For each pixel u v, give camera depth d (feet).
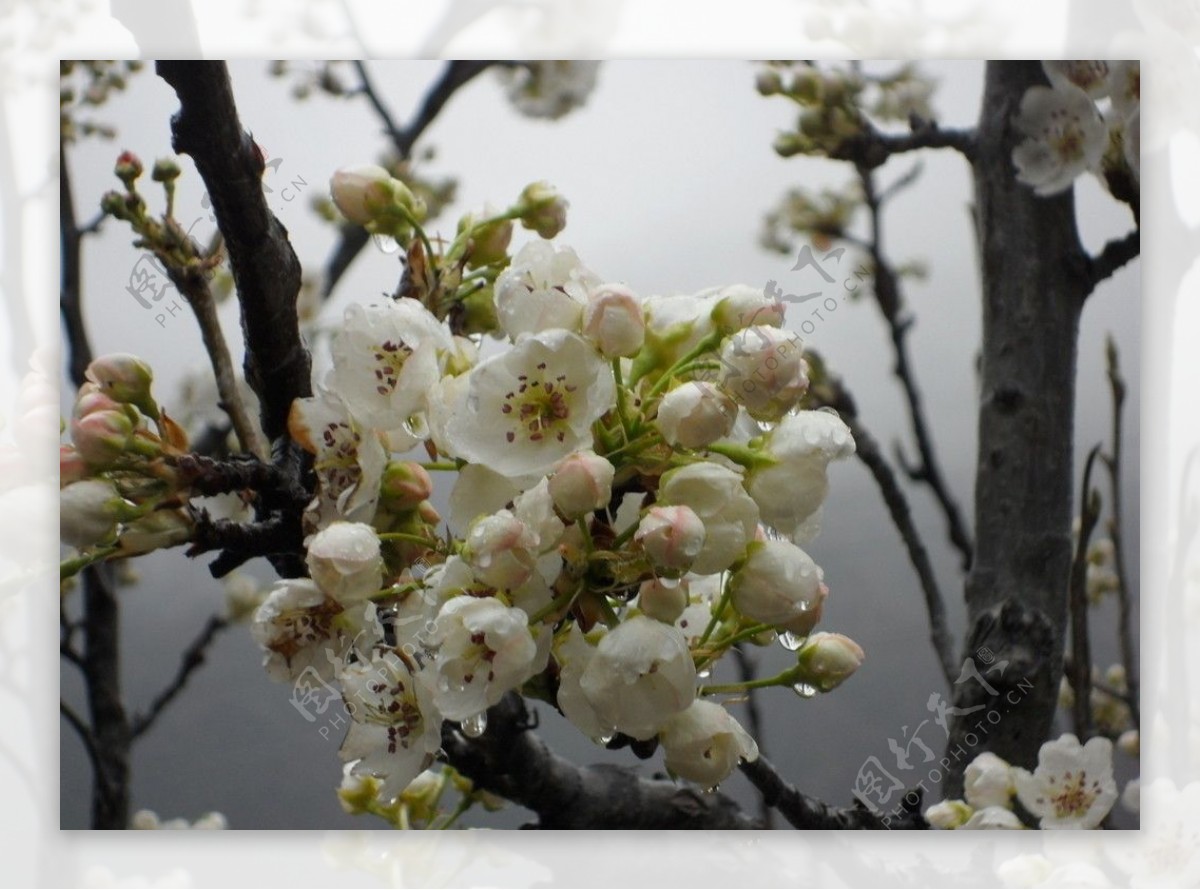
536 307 2.35
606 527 2.37
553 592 2.35
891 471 3.27
